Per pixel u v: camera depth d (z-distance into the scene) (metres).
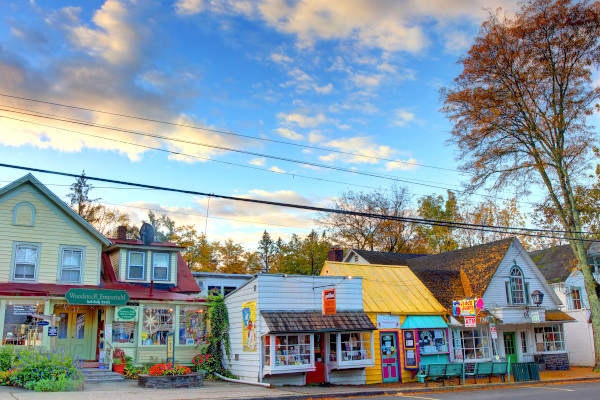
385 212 57.78
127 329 23.44
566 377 25.98
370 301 24.78
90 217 50.69
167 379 19.05
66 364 18.05
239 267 56.50
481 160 30.17
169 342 20.84
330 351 22.80
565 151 29.81
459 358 26.53
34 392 15.95
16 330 20.80
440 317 26.31
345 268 26.89
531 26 28.70
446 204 59.78
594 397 18.05
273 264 66.19
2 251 22.38
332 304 21.33
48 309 21.52
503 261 30.70
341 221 58.06
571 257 38.22
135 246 26.39
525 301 30.78
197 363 23.67
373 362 23.02
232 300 24.03
